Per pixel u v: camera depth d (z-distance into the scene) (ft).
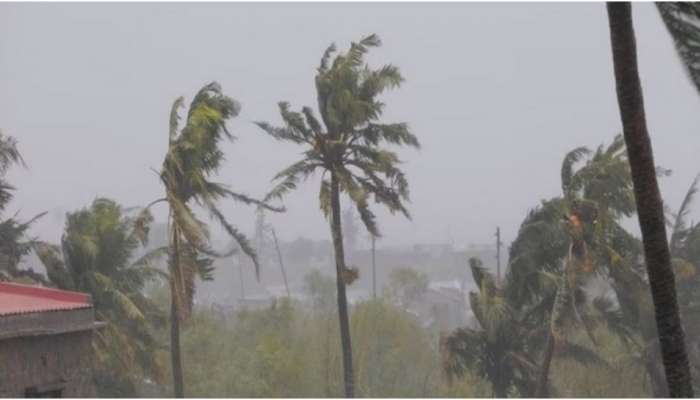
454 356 125.49
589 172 108.78
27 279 138.82
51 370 68.64
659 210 38.81
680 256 130.11
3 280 136.77
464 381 156.35
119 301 128.26
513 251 120.37
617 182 107.76
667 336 38.37
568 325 107.86
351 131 122.31
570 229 108.78
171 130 115.96
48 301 75.41
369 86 121.49
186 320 117.91
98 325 74.23
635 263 113.50
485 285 124.16
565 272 108.99
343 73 120.26
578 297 113.09
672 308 38.45
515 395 129.39
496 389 124.26
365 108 119.24
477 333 125.29
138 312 127.34
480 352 124.77
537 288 119.34
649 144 39.04
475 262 127.24
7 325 64.69
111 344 131.13
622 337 123.75
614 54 39.47
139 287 139.33
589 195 109.19
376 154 120.78
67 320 70.49
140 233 116.37
